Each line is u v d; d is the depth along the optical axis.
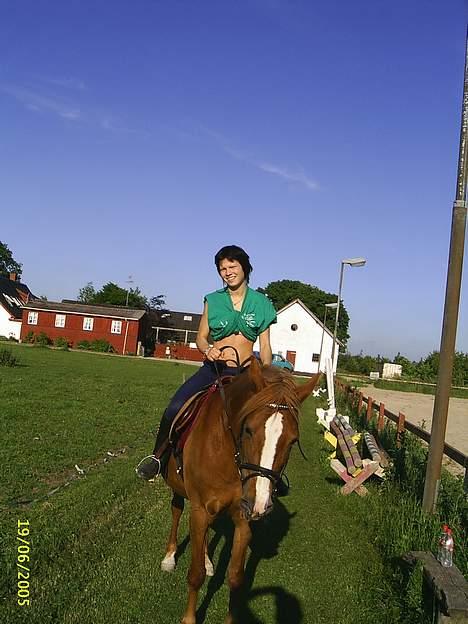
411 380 64.81
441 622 4.52
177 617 4.98
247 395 4.24
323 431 16.95
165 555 6.05
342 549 6.95
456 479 8.79
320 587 5.84
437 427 7.37
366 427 14.97
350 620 5.20
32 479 8.62
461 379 61.38
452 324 7.46
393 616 5.18
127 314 64.56
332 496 9.29
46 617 4.69
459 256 7.52
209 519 4.68
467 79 7.51
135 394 20.84
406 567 5.84
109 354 57.94
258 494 3.82
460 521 6.81
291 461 12.16
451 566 5.29
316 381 4.30
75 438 11.80
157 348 68.38
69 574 5.48
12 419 13.18
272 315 5.44
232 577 4.54
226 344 5.48
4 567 5.40
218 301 5.38
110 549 6.23
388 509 7.86
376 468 9.23
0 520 6.70
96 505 7.57
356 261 28.55
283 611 5.30
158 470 5.53
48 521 6.75
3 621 4.56
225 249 5.29
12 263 93.06
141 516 7.48
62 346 58.47
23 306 64.25
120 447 11.59
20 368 27.25
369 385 49.06
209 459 4.50
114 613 4.90
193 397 5.17
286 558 6.58
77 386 21.53
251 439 3.96
